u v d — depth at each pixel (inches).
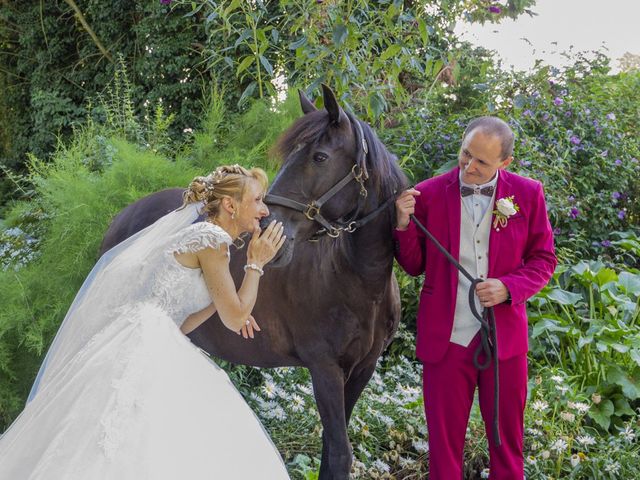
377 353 125.0
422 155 227.8
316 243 119.3
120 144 188.1
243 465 97.3
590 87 310.8
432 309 119.6
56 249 175.3
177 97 370.6
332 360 118.8
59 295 172.2
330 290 117.5
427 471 154.4
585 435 164.4
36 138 432.5
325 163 107.7
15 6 450.9
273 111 205.9
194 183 104.5
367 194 112.4
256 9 235.5
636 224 286.5
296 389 175.9
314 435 159.0
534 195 118.6
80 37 439.5
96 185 180.9
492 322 114.9
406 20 203.6
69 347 108.7
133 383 94.3
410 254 120.9
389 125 240.7
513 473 120.5
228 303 101.7
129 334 99.7
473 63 273.0
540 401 164.4
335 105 107.3
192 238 99.4
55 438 90.8
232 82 309.0
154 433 91.8
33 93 433.4
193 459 92.9
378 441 158.7
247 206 103.3
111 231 156.6
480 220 118.2
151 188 182.1
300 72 210.2
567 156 252.7
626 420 181.2
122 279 105.7
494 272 117.1
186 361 100.3
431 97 257.4
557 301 196.4
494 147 112.2
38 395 102.2
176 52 370.9
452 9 230.2
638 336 190.4
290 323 121.1
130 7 404.2
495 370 114.6
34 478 87.5
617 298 200.4
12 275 176.2
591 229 258.8
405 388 178.7
